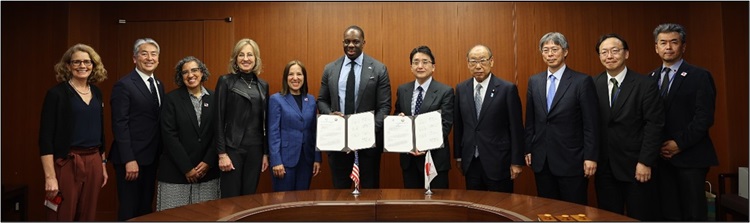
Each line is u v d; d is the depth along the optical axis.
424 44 4.07
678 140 2.74
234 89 2.93
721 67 3.73
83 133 2.72
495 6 4.06
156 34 4.21
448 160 3.04
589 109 2.65
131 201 2.93
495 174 2.89
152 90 3.03
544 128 2.79
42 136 2.60
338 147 2.41
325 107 3.19
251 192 2.92
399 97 3.25
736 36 3.69
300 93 3.15
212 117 3.00
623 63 2.75
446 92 3.10
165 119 2.90
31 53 4.11
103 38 4.23
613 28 4.03
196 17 4.19
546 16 4.05
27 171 4.10
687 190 2.81
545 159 2.77
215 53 4.16
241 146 2.90
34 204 4.09
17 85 4.11
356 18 4.11
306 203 2.06
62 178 2.64
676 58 2.86
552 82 2.83
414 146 2.37
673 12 4.00
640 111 2.66
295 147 3.04
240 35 4.15
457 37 4.07
